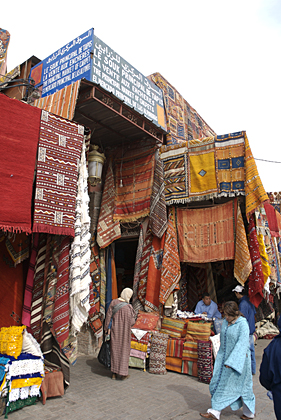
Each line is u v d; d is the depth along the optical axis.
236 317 3.53
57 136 4.04
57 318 3.93
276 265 7.85
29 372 3.64
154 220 6.37
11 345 3.60
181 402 3.94
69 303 4.06
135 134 6.78
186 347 5.23
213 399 3.42
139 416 3.50
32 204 4.04
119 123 6.16
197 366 5.02
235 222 5.90
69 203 4.05
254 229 5.71
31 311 4.14
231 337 3.47
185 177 6.43
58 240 4.24
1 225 3.32
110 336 4.99
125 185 7.08
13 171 3.50
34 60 6.52
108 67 5.63
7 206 3.39
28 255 4.43
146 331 5.57
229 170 5.99
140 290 6.42
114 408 3.71
